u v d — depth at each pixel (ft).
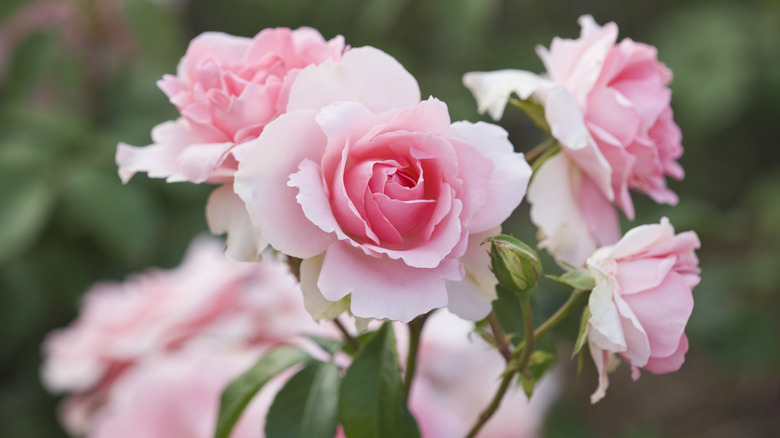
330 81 1.50
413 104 1.52
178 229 3.29
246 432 1.92
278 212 1.45
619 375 5.05
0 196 2.85
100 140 3.13
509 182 1.49
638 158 1.70
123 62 3.51
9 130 3.17
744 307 3.43
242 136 1.52
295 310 2.12
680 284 1.54
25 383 3.24
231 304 2.19
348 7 3.86
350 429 1.59
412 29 3.75
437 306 1.43
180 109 1.57
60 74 3.35
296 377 1.70
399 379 1.60
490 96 1.72
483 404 2.19
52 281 3.17
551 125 1.64
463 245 1.45
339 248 1.45
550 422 2.97
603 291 1.52
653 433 4.51
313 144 1.47
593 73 1.67
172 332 2.17
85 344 2.27
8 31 3.36
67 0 3.36
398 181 1.46
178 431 2.02
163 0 3.45
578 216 1.69
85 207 2.90
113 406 2.18
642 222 3.50
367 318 1.47
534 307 1.74
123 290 2.51
